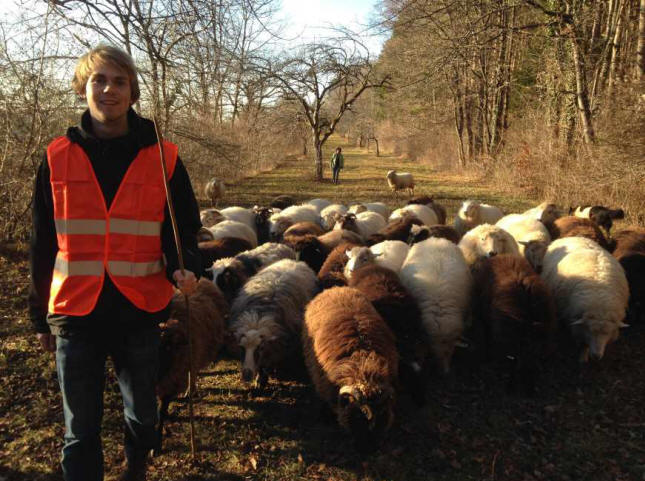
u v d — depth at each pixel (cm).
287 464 354
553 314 457
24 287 662
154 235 234
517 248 668
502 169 2142
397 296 460
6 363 459
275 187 2147
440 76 1689
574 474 353
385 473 349
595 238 710
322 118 2514
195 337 380
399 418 419
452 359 528
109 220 222
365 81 2361
